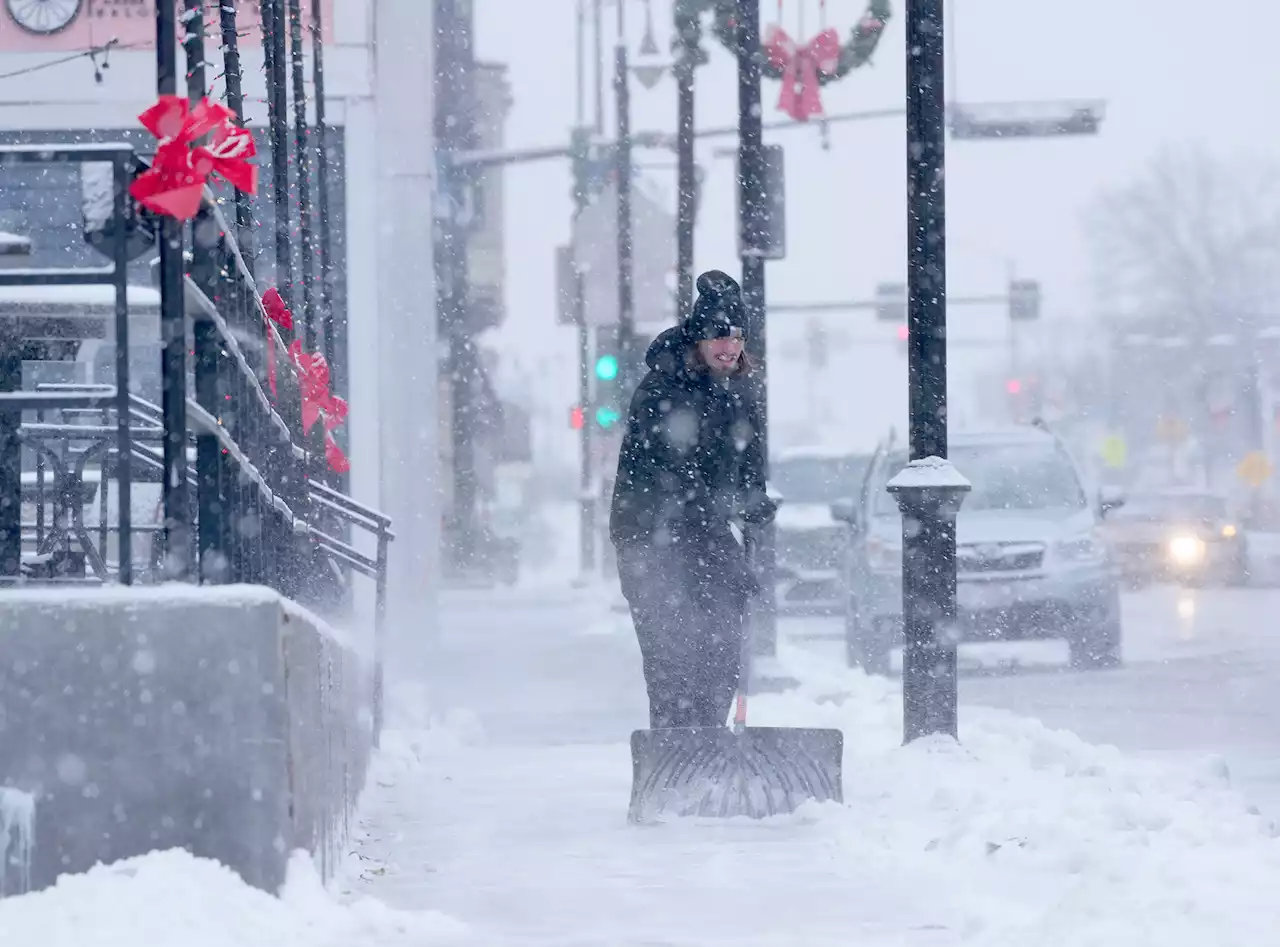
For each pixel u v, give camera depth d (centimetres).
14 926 1623
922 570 3384
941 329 3406
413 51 6775
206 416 1933
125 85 6581
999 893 2123
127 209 1905
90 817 1777
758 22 5653
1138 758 3550
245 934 1677
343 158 6706
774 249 5606
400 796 3231
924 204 3409
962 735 3466
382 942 1791
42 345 2841
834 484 10250
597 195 11281
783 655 6141
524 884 2258
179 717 1783
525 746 4328
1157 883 1994
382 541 3866
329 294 4572
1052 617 6431
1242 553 12506
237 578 2056
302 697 1923
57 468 2956
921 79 3397
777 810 2803
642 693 5875
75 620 1784
